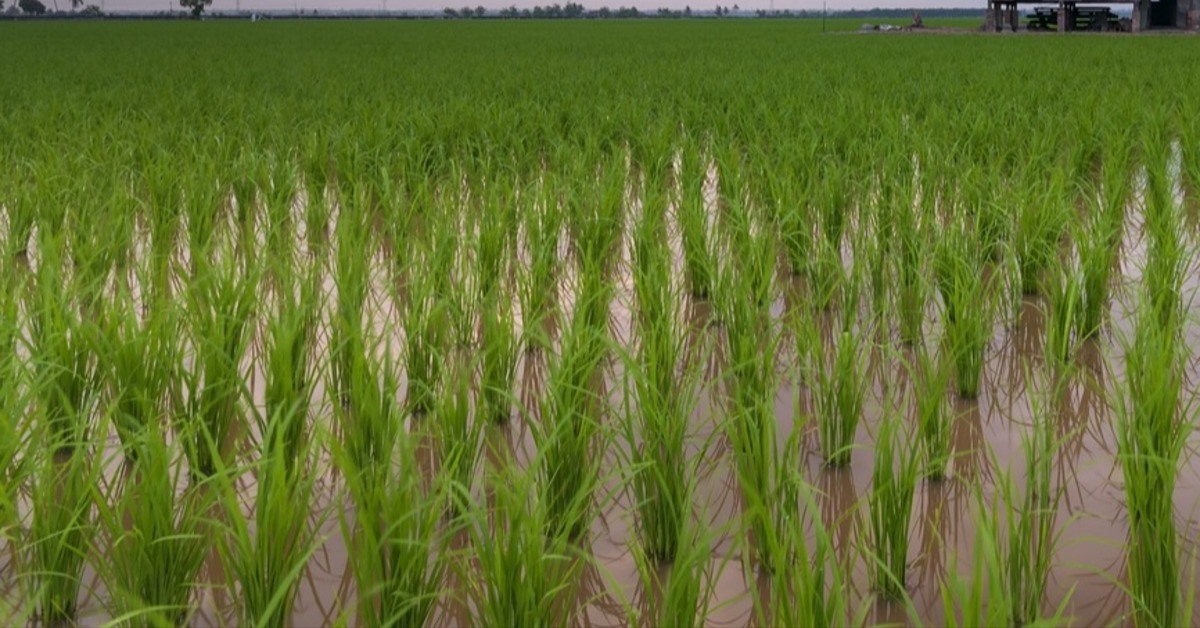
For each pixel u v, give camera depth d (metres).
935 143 9.65
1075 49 28.42
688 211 6.96
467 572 3.24
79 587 3.35
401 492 3.00
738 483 4.06
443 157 9.71
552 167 9.87
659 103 14.52
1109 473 4.15
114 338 4.28
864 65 22.67
